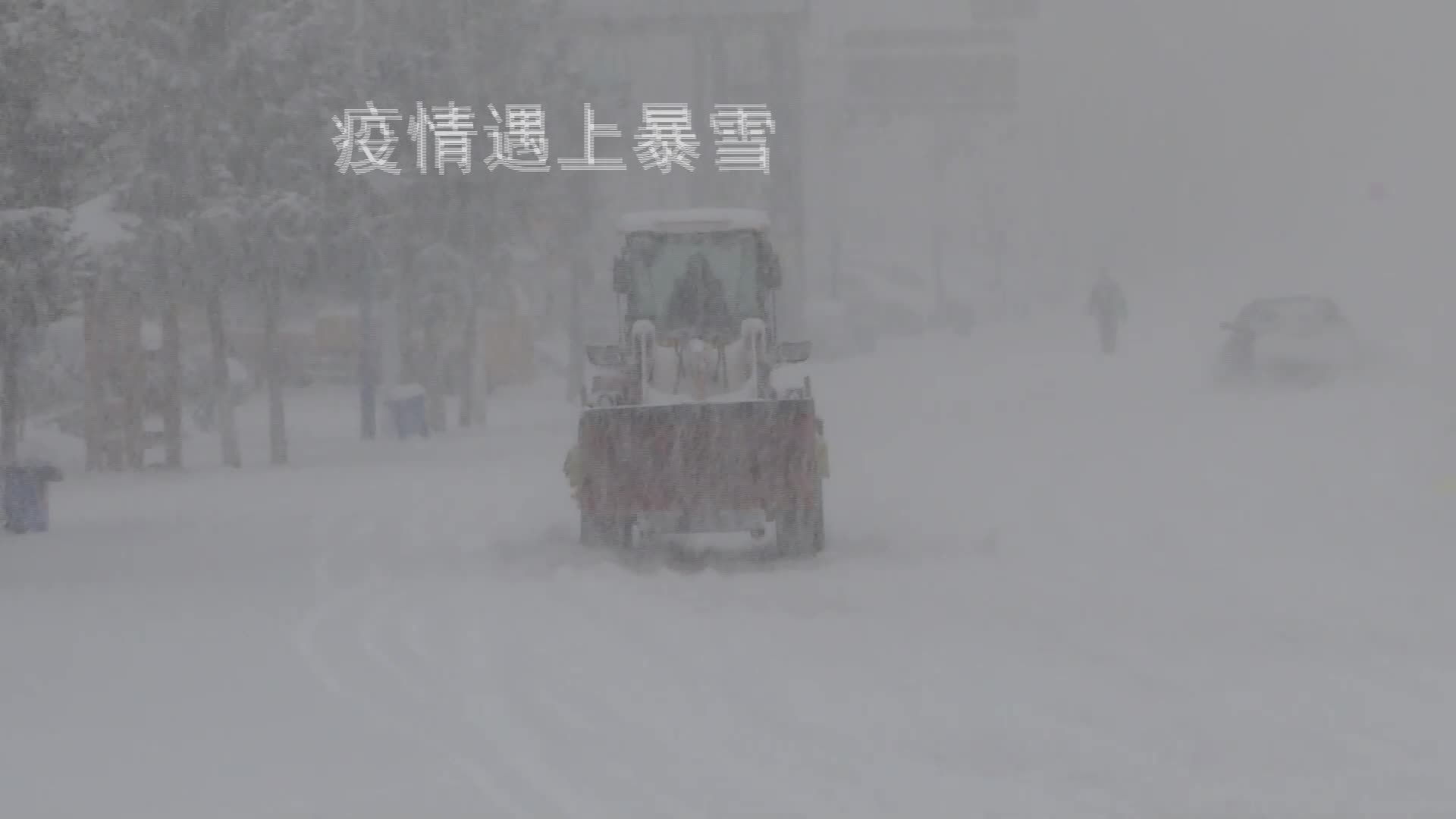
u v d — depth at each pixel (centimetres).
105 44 10569
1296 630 4184
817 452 6188
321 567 6081
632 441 6056
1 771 3053
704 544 6756
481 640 4388
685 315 6838
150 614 4984
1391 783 2764
